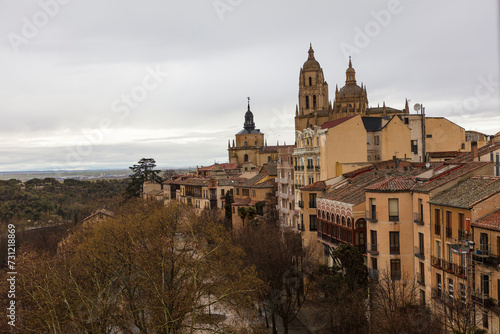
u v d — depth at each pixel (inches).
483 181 1723.7
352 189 2534.5
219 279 2132.1
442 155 3341.5
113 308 1749.5
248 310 2233.0
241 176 5580.7
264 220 3838.6
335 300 1983.3
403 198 1989.4
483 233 1523.1
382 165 2854.3
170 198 6289.4
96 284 1852.9
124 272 1980.8
